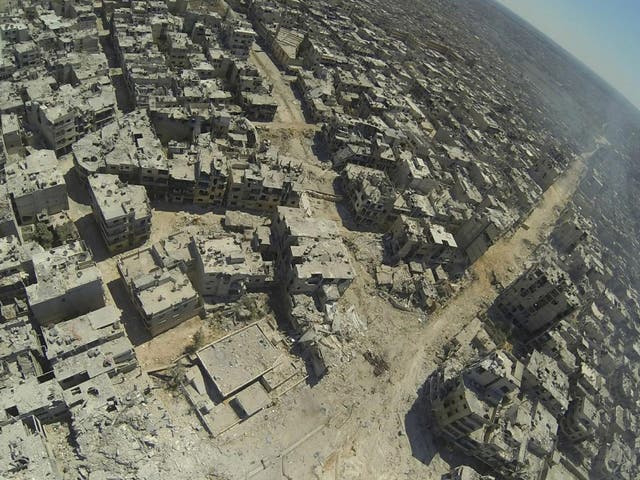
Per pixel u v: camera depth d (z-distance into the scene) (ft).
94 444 278.87
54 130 458.50
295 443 344.49
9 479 245.45
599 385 481.46
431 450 384.27
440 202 591.37
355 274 472.44
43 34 597.52
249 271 404.36
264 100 650.02
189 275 414.41
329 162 635.25
